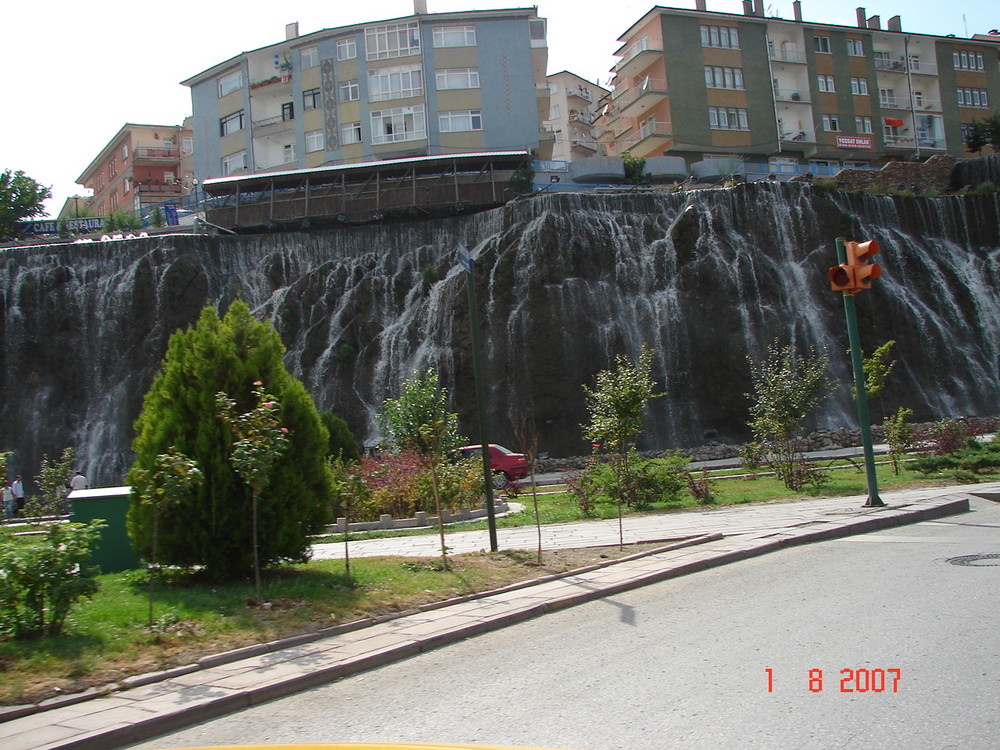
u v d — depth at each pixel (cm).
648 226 4434
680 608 816
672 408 4022
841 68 6212
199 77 5816
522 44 5275
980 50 6650
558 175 5134
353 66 5291
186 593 866
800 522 1344
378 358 4181
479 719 526
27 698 584
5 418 3953
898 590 801
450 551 1304
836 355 4194
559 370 3969
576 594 905
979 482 1830
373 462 2133
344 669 665
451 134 5156
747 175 5378
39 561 706
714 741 458
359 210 4447
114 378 4062
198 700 582
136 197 7125
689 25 5881
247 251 4400
